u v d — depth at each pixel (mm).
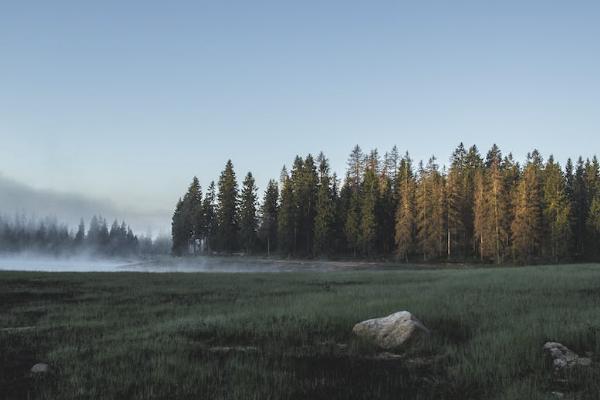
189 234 103938
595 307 16531
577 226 83125
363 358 11367
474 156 106938
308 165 93000
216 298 21266
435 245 75000
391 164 103188
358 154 99750
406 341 12125
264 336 13234
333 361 11086
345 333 13594
